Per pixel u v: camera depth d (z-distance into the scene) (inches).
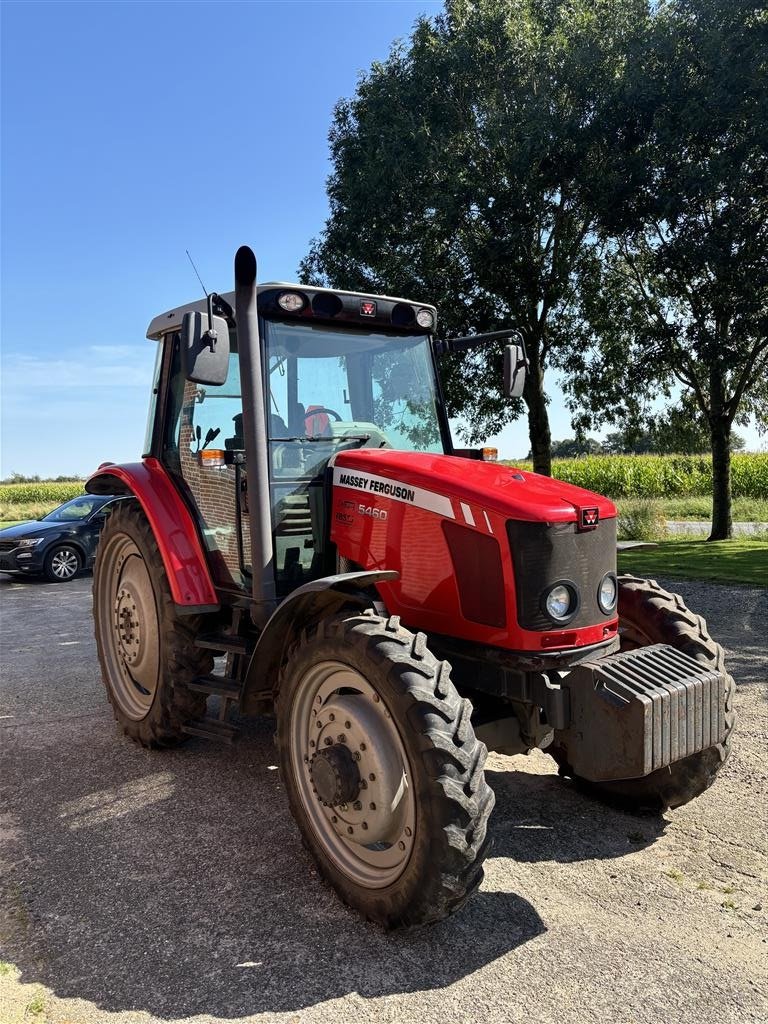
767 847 129.3
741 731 180.7
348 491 140.1
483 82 516.7
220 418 155.5
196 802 148.7
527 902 113.2
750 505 919.7
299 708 120.1
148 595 176.9
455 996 92.2
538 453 581.3
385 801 104.6
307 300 144.8
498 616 118.0
